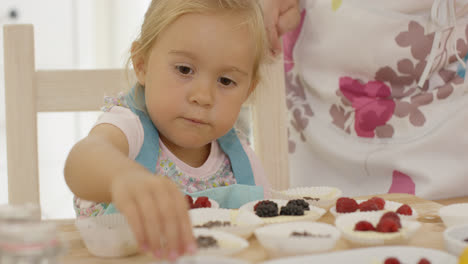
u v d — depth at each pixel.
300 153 1.41
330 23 1.28
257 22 0.99
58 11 3.21
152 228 0.46
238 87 0.97
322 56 1.32
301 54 1.38
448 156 1.21
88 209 0.99
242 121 1.28
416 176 1.20
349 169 1.32
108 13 3.21
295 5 1.33
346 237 0.60
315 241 0.53
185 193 0.94
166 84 0.92
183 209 0.47
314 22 1.33
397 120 1.24
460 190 1.19
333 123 1.33
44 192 3.17
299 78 1.41
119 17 3.21
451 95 1.21
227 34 0.92
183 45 0.90
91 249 0.57
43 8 3.19
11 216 0.41
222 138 1.12
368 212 0.70
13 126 1.08
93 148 0.66
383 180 1.27
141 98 1.01
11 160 1.08
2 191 2.95
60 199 3.15
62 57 3.24
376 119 1.27
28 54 1.08
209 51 0.90
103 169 0.60
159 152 1.03
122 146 0.90
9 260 0.37
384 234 0.61
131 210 0.47
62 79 1.11
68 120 3.32
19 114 1.08
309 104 1.39
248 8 0.97
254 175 1.14
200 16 0.91
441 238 0.63
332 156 1.32
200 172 1.07
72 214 2.99
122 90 1.12
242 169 1.11
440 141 1.20
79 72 1.12
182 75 0.92
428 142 1.20
